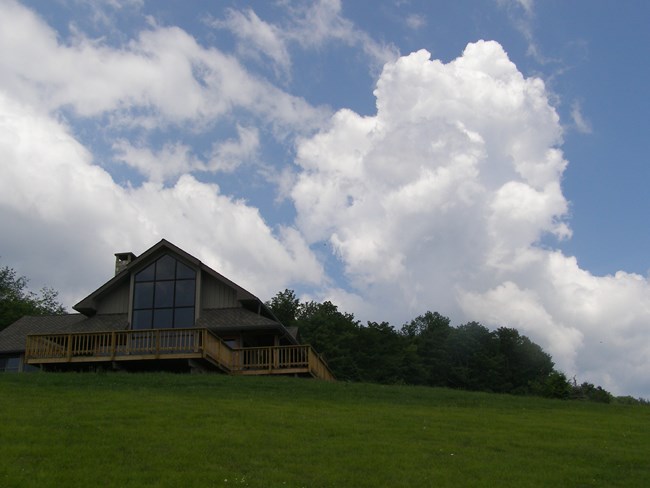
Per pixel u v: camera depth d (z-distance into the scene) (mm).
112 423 19906
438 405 27922
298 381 31047
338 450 18438
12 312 71375
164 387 27859
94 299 39688
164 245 38844
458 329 91312
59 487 14523
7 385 26812
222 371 36031
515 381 88188
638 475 17719
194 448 17719
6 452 16453
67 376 29297
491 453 19125
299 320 82188
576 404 30625
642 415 28172
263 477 15938
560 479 16984
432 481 16312
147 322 38344
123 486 14797
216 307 38875
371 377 77188
